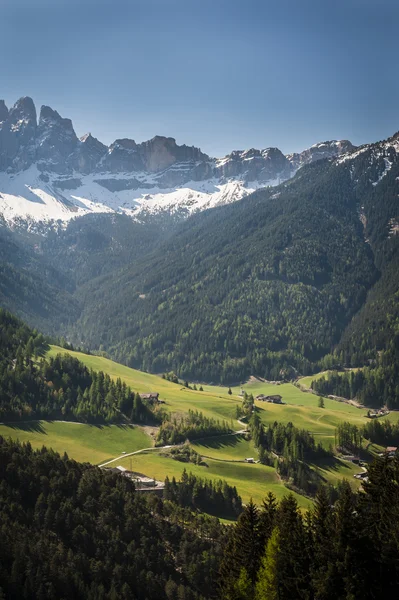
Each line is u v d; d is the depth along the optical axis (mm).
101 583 136250
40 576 133250
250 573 104625
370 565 88750
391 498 100938
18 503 152750
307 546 96688
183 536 153875
